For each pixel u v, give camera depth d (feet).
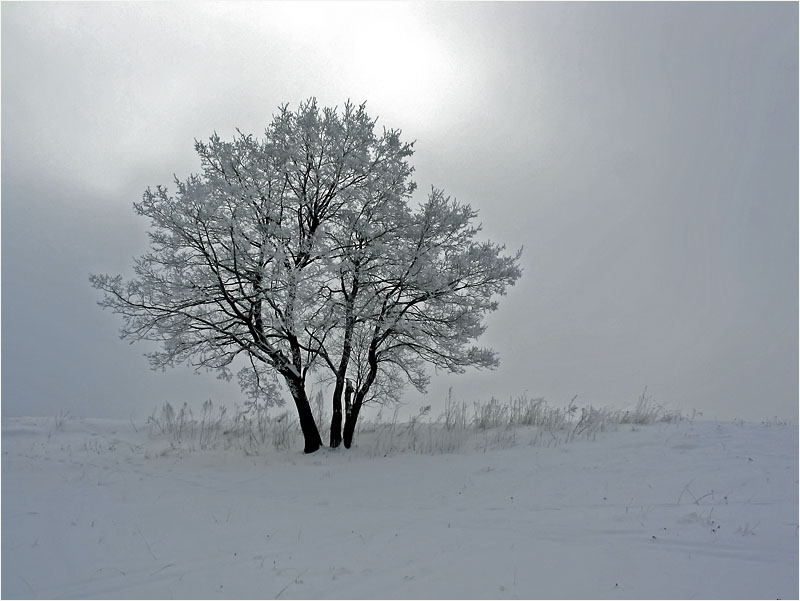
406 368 46.11
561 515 24.23
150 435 48.06
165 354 43.83
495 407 49.62
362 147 46.68
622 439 38.65
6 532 24.02
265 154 46.14
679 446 35.58
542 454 36.27
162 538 23.18
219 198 43.34
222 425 51.01
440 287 42.34
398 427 50.39
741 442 35.83
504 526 23.21
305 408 44.29
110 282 42.47
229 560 20.53
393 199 46.14
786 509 23.25
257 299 44.45
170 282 42.98
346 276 44.60
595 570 18.31
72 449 42.88
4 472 35.04
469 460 36.50
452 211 44.01
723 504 24.31
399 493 29.99
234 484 33.19
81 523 25.26
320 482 33.32
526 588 17.29
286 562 20.13
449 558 19.85
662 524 22.30
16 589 18.42
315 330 43.09
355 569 19.25
